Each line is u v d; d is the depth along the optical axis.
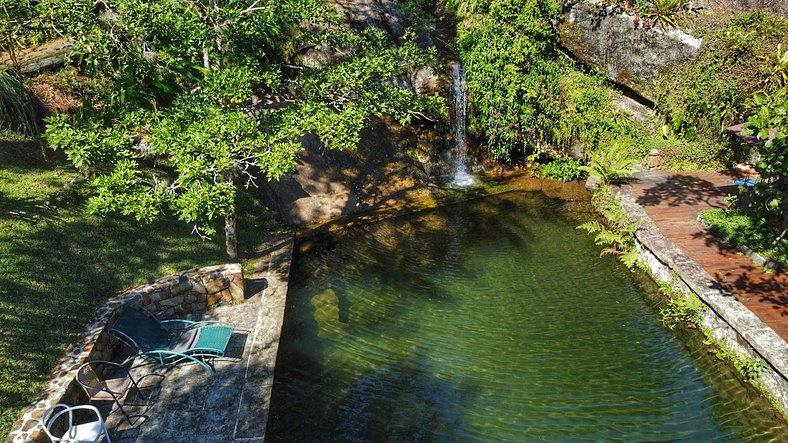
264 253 9.94
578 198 12.93
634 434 6.13
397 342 7.82
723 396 6.73
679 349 7.68
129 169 6.97
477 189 13.41
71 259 7.52
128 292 7.50
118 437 5.75
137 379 6.66
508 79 13.67
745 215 10.40
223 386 6.52
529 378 7.08
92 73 8.09
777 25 13.20
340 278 9.48
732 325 7.35
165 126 7.21
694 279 8.45
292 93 12.55
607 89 14.80
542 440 6.04
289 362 7.33
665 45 13.80
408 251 10.48
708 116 13.97
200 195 6.50
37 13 7.91
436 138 14.09
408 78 13.75
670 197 12.08
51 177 8.72
